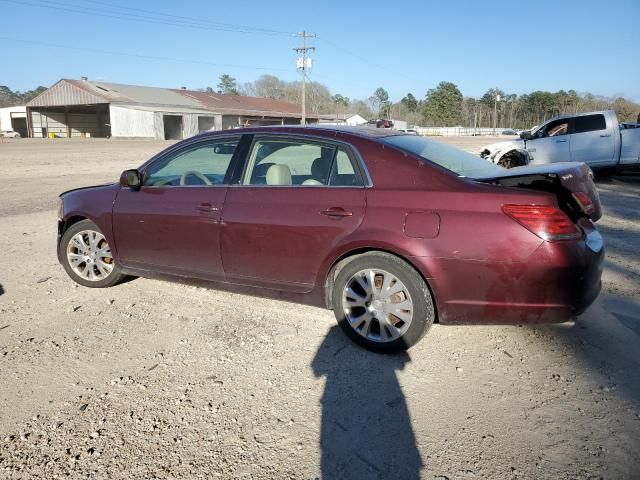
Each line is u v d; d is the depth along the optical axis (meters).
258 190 3.98
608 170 13.38
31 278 5.32
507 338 3.86
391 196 3.50
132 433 2.77
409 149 3.79
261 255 3.93
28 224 8.13
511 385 3.21
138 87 68.81
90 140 51.22
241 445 2.67
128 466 2.52
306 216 3.72
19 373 3.38
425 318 3.46
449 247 3.29
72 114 69.25
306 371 3.40
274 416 2.92
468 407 2.99
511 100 145.12
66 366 3.47
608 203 10.05
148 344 3.79
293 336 3.91
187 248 4.29
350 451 2.63
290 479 2.44
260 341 3.83
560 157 13.27
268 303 4.58
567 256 3.16
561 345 3.74
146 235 4.49
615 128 12.73
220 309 4.45
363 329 3.65
